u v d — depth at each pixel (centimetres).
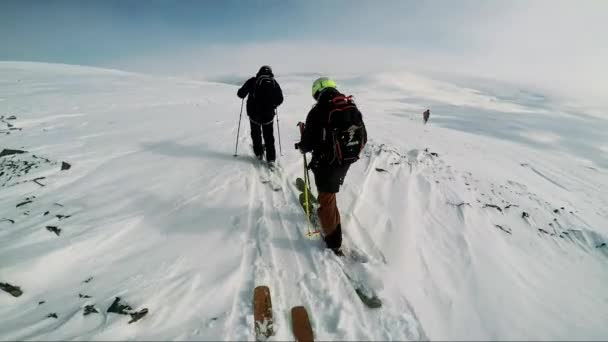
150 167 511
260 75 492
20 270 273
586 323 250
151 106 1071
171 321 230
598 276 324
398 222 372
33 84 1467
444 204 425
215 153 584
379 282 269
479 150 833
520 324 239
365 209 399
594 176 752
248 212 383
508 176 611
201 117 917
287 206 400
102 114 885
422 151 638
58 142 605
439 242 340
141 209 384
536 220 423
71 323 228
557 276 313
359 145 281
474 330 231
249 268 288
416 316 239
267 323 227
